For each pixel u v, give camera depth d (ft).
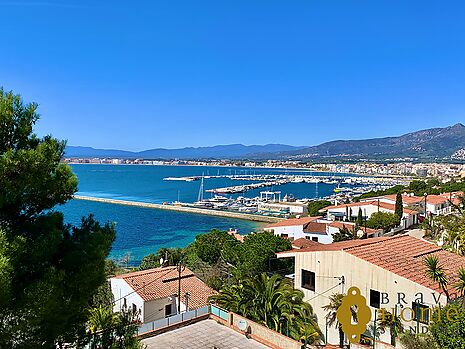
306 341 84.94
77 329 40.93
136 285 135.54
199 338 79.71
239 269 160.86
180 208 533.96
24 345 34.37
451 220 215.92
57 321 36.50
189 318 87.04
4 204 36.29
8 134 38.52
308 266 106.11
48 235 37.04
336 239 219.20
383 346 81.61
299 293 98.94
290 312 94.07
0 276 30.55
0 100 38.19
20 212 38.88
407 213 289.74
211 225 423.23
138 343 44.57
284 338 75.25
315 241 245.45
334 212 313.32
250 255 165.99
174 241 343.46
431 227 248.32
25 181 36.60
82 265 38.17
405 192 440.86
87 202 636.48
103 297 122.42
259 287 100.53
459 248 157.48
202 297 135.74
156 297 130.00
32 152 36.68
